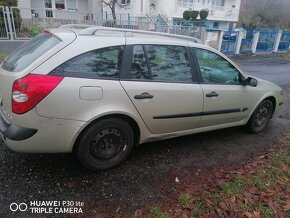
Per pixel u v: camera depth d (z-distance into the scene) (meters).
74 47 2.85
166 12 27.45
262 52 20.69
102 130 3.08
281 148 4.34
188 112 3.67
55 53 2.77
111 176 3.21
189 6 29.05
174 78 3.52
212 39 16.73
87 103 2.85
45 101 2.67
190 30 15.60
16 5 12.26
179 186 3.11
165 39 3.53
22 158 3.42
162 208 2.73
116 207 2.71
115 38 3.12
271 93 4.74
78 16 13.24
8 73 2.83
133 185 3.07
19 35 11.72
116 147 3.28
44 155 3.51
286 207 2.90
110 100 2.99
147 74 3.30
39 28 12.15
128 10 28.12
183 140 4.32
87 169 3.23
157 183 3.14
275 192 3.13
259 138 4.68
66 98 2.74
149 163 3.55
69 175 3.15
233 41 18.22
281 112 6.29
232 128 5.04
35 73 2.67
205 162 3.70
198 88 3.69
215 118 4.06
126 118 3.22
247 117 4.57
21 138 2.72
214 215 2.69
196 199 2.88
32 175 3.10
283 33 22.02
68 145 2.91
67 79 2.75
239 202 2.90
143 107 3.24
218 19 32.38
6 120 2.88
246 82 4.28
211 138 4.50
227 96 4.04
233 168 3.60
